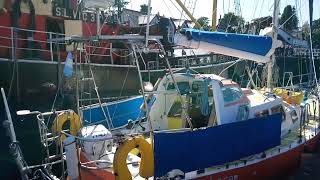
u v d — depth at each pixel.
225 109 6.72
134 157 6.12
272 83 9.87
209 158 5.99
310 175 7.68
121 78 12.31
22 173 6.29
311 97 11.80
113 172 5.32
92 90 11.07
